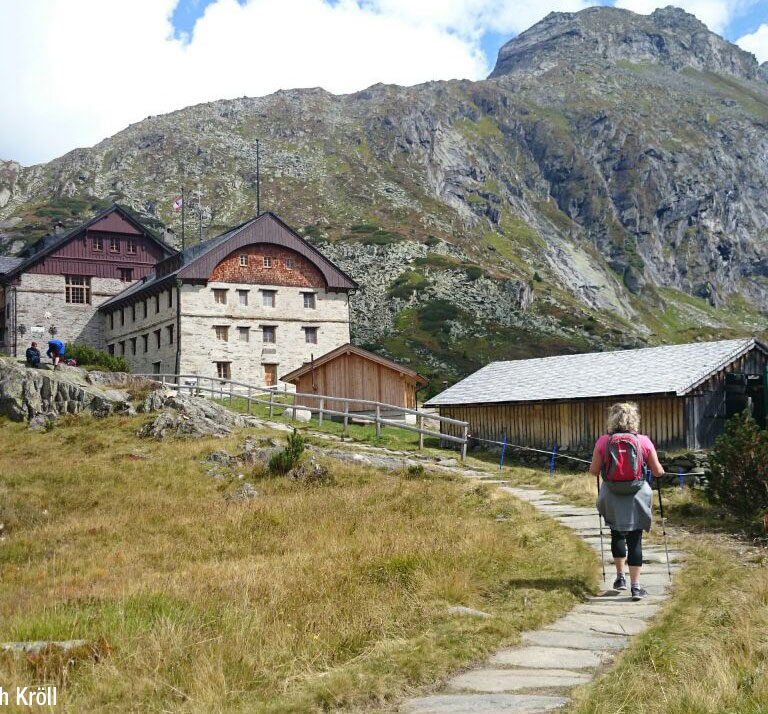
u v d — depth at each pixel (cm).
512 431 3625
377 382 4400
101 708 704
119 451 3011
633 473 1046
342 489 2438
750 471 1772
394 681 746
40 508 2312
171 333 6019
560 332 13488
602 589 1130
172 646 848
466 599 1077
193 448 2980
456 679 764
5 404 3647
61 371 3894
